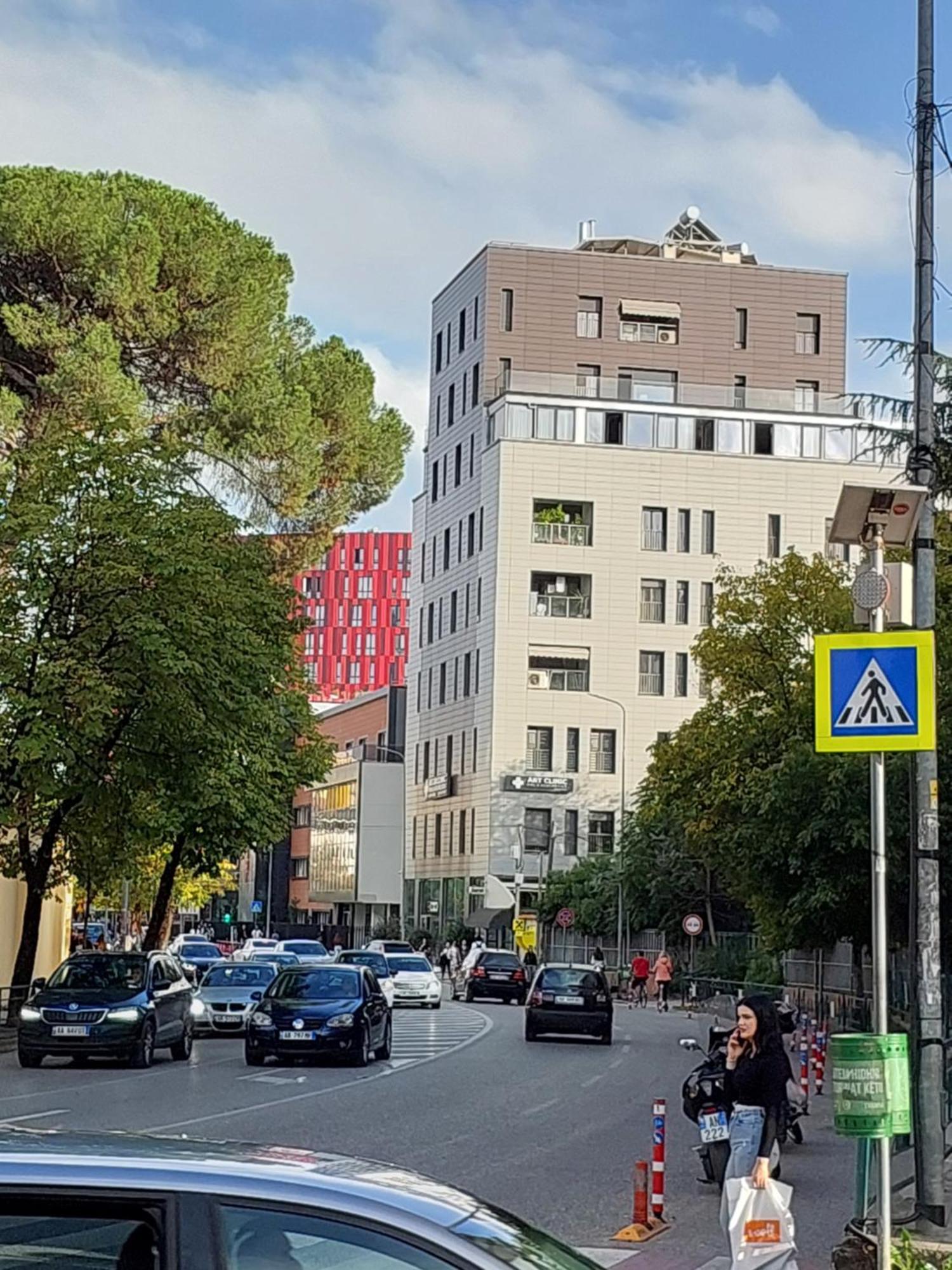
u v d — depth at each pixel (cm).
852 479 8531
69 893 5738
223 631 3391
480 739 8438
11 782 3372
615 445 8394
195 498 3584
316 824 12444
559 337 8638
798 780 3139
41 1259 387
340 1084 2630
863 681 1109
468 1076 2872
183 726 3353
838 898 3111
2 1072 2795
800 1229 1376
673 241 9431
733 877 4488
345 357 5184
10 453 3931
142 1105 2202
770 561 8450
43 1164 399
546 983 3888
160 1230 386
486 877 8188
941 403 2494
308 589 19475
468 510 8800
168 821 4197
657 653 8381
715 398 8606
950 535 2962
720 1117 1579
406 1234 389
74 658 3231
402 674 19162
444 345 9388
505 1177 1619
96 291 4184
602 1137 1994
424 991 5738
